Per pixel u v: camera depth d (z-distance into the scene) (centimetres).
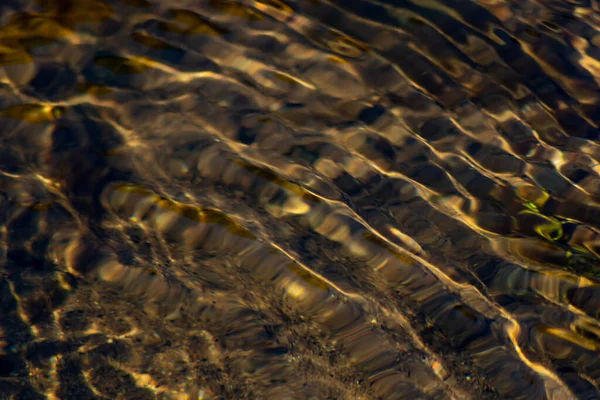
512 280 252
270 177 261
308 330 226
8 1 286
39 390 195
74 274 221
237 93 286
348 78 305
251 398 208
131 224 237
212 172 257
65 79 271
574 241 265
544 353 233
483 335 235
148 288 223
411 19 338
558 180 284
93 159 250
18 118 254
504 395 222
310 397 211
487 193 276
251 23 315
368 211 261
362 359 223
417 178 276
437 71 318
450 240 259
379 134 287
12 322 206
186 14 308
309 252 244
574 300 248
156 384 204
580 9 374
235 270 234
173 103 274
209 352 214
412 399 217
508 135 299
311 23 324
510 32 345
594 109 318
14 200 233
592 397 224
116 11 298
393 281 243
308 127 282
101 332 210
